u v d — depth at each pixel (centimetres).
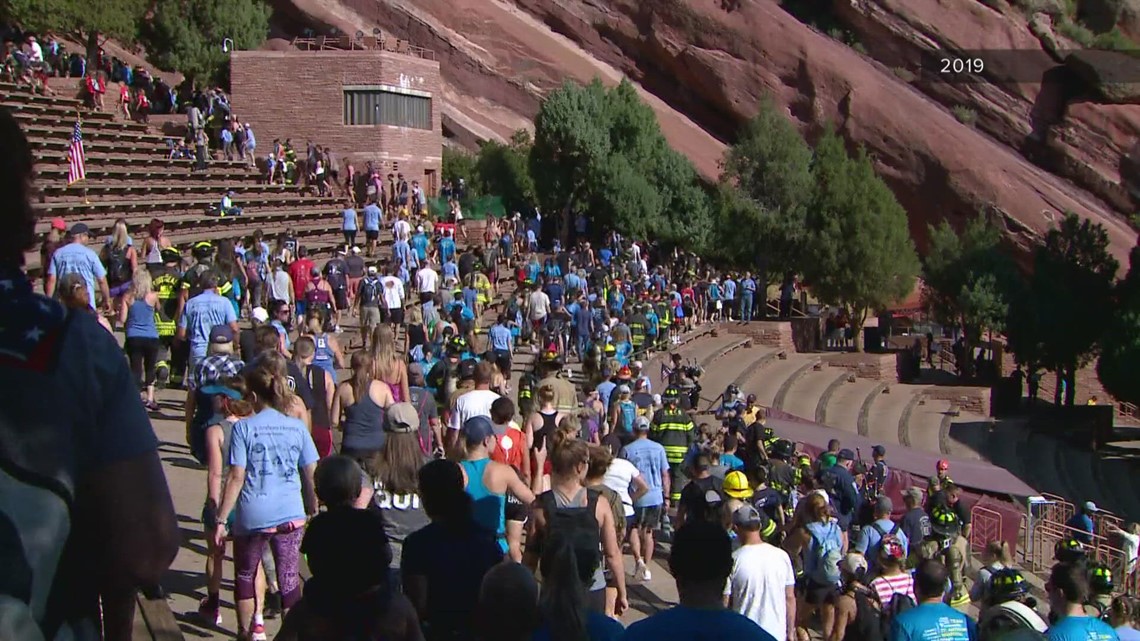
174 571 942
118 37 4178
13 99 3356
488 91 5309
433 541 555
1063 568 720
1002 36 5678
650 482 1217
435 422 1061
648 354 3159
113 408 227
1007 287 4306
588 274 3241
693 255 4462
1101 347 4338
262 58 4225
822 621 1038
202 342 1235
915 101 5366
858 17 5784
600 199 4575
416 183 4291
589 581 687
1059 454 3722
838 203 4247
